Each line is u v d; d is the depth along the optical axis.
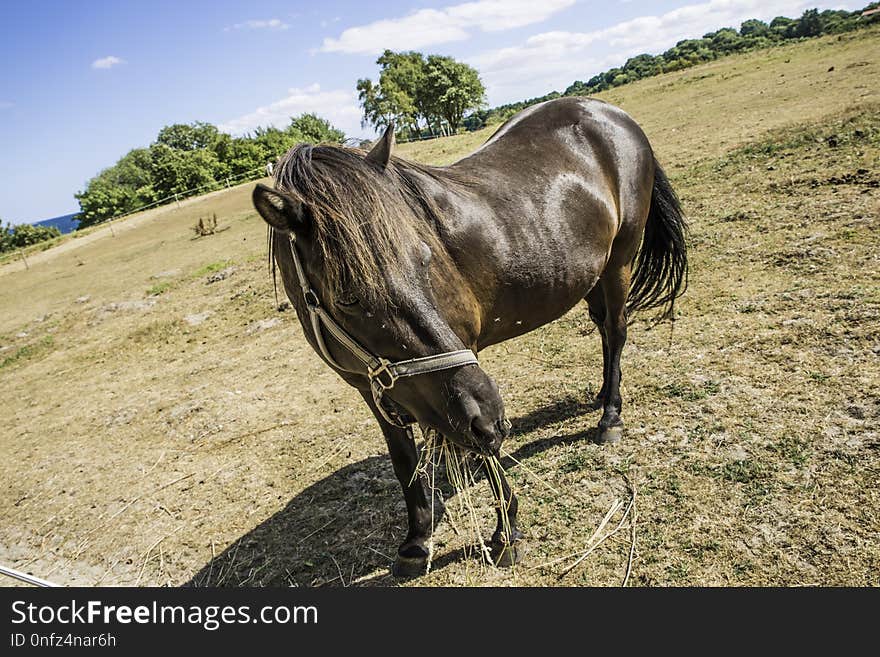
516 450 3.63
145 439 5.33
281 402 5.38
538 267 2.71
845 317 3.86
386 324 2.00
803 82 13.98
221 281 10.80
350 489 3.77
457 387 2.05
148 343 8.48
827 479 2.71
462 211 2.47
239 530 3.67
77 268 19.61
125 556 3.71
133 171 76.75
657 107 18.09
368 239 1.92
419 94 55.44
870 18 26.33
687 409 3.49
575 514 2.98
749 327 4.14
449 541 3.05
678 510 2.80
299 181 2.02
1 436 6.33
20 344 10.47
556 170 2.91
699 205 6.98
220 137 50.19
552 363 4.61
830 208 5.64
